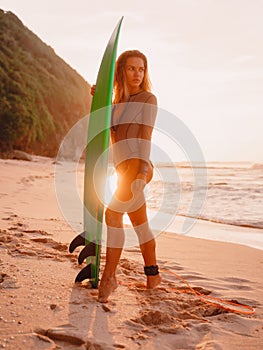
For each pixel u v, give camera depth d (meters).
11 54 64.88
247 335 2.26
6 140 50.50
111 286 2.54
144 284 3.00
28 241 3.94
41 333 2.02
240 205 10.75
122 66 2.76
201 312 2.58
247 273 3.70
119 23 2.66
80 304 2.42
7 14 76.31
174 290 2.98
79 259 2.72
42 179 16.72
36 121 55.53
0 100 51.91
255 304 2.81
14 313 2.20
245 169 45.97
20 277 2.80
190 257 4.34
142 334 2.11
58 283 2.76
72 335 1.98
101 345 1.93
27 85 59.81
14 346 1.84
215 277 3.51
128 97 2.75
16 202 7.83
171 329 2.21
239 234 6.53
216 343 2.10
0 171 17.36
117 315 2.32
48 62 74.81
